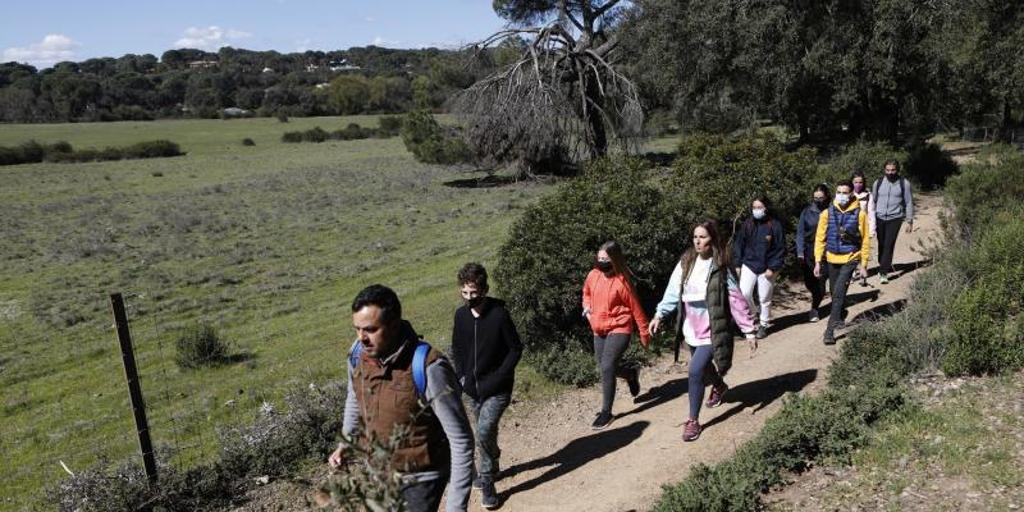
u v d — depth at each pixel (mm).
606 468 6285
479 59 43438
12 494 9266
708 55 27984
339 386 8195
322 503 3029
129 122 153250
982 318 6434
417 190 42969
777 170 12492
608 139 42344
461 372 5793
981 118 44875
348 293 20234
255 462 6957
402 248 26375
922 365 6766
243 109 178625
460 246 25328
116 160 77938
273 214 36281
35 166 71125
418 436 3555
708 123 34156
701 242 6168
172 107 186125
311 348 14812
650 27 31312
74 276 24156
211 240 29906
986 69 28797
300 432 7250
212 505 6387
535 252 9625
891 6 22812
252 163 69812
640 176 10836
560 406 8055
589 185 10617
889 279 11055
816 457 5371
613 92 40094
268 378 12992
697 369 6230
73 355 16047
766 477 5113
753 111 31250
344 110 159125
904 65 24859
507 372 5684
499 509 5914
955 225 11359
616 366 6949
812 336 8914
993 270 8117
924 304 7773
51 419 12227
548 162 43469
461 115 41656
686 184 12453
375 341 3477
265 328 17297
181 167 67688
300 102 164000
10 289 22938
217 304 20062
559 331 9523
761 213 8930
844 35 24641
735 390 7469
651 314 9992
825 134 39906
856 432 5480
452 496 3578
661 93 36625
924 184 19938
